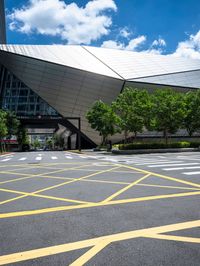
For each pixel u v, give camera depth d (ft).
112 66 208.64
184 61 233.14
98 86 201.16
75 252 13.78
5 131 152.97
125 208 22.17
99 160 76.64
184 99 128.26
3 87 218.38
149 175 41.93
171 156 85.51
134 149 110.93
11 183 36.63
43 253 13.73
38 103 213.25
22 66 207.82
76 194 28.17
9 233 16.70
